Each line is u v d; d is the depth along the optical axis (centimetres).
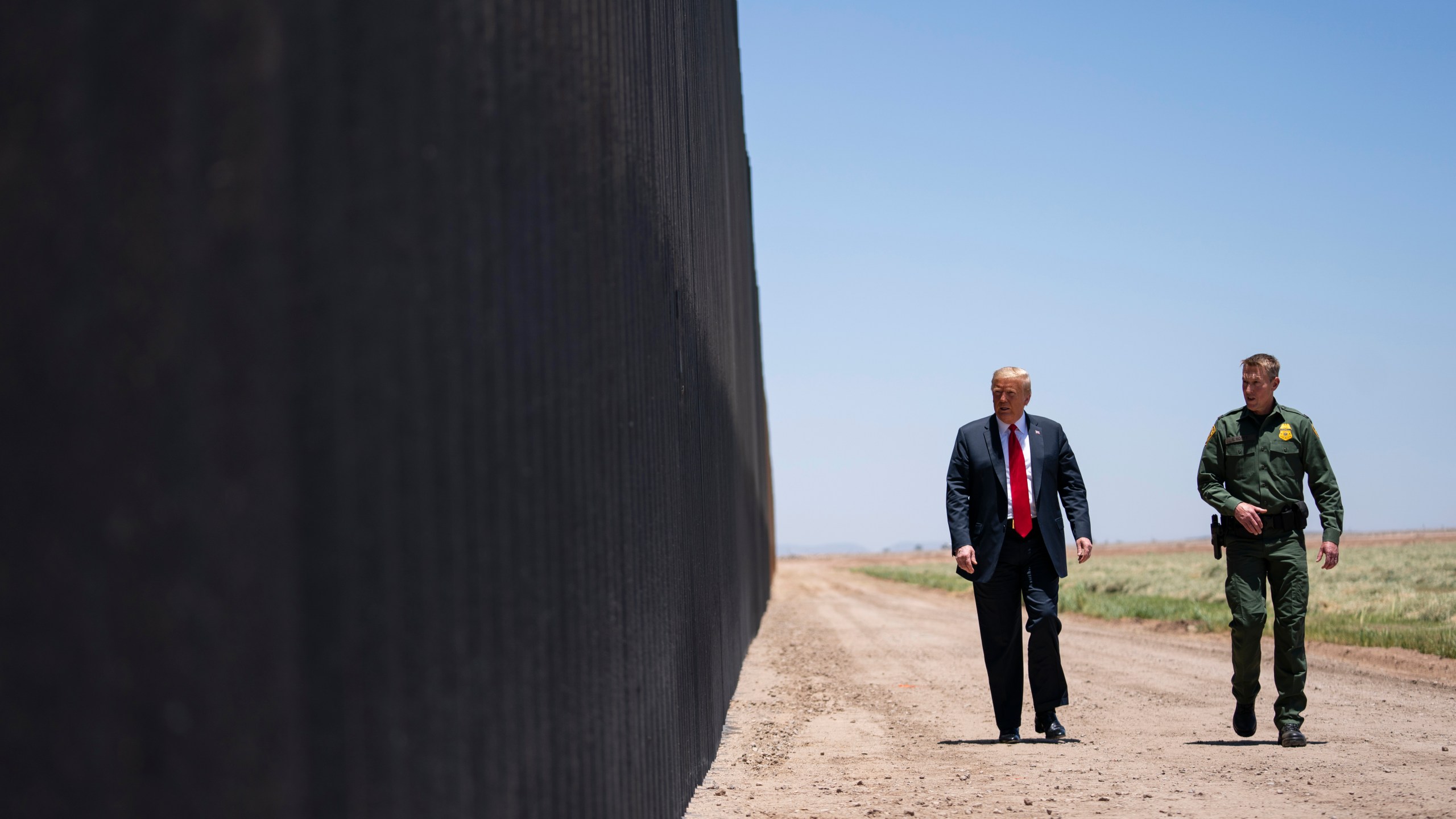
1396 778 548
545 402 242
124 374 122
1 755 122
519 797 212
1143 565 6278
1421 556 5206
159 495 121
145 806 121
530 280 233
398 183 161
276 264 125
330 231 138
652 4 468
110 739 121
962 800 504
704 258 720
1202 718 816
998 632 714
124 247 123
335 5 142
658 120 467
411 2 169
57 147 125
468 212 193
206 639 121
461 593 183
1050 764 606
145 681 121
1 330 124
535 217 239
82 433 123
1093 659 1356
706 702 607
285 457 126
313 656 131
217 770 120
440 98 181
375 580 149
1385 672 1130
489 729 195
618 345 337
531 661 223
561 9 271
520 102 229
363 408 146
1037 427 718
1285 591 671
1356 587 2664
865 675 1203
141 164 123
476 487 193
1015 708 712
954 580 4869
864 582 5544
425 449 168
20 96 127
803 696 998
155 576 121
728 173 1219
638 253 386
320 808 132
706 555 632
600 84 323
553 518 245
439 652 172
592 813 275
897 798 512
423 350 169
